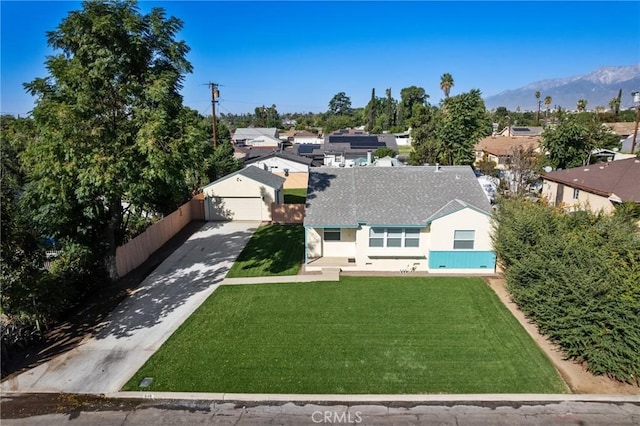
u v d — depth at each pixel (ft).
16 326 44.65
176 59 54.75
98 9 49.14
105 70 49.03
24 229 45.52
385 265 66.59
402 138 312.91
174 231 90.12
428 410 35.24
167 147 51.37
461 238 64.13
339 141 233.76
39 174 48.14
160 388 38.42
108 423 34.24
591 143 120.06
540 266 46.03
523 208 58.13
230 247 80.89
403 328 48.29
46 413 35.45
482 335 46.52
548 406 35.60
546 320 43.60
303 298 56.70
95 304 56.08
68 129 45.88
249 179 99.91
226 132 202.18
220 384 38.86
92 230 59.82
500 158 165.99
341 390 37.81
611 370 37.76
